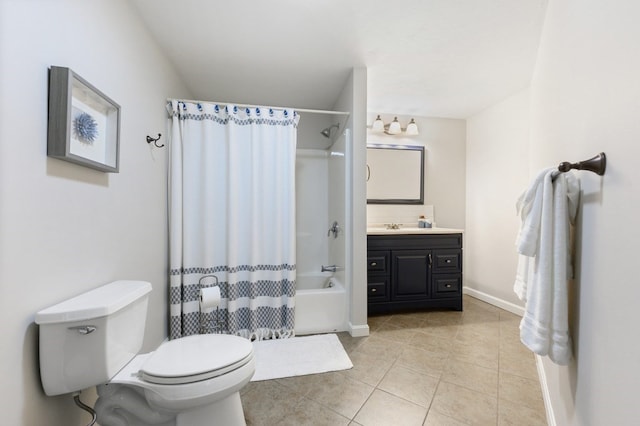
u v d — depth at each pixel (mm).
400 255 2918
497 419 1412
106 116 1227
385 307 2887
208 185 2201
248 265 2320
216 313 2248
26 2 831
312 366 1895
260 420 1408
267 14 1697
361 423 1388
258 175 2332
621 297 722
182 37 1917
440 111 3400
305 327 2449
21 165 814
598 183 846
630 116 696
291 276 2373
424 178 3543
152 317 1840
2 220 756
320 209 3350
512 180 2953
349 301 2488
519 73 2463
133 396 1107
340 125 2797
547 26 1641
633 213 678
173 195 2102
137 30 1626
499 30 1866
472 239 3523
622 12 735
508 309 3000
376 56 2189
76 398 996
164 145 2053
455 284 3018
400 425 1373
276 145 2363
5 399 769
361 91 2369
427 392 1628
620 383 718
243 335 2311
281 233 2383
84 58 1117
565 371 1113
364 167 2414
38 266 879
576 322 982
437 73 2480
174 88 2334
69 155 950
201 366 1090
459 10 1681
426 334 2426
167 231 2117
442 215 3590
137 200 1604
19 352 813
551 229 991
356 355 2059
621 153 732
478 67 2367
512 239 2957
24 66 823
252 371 1211
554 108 1435
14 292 795
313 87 2742
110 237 1305
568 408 1073
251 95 2914
